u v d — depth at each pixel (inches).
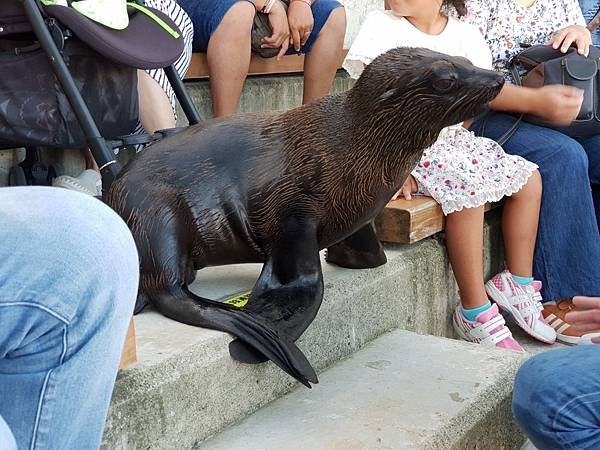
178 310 90.1
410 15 135.8
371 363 105.7
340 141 91.8
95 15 110.3
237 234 94.0
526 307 142.9
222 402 87.7
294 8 157.8
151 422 78.8
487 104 92.1
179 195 91.1
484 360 107.0
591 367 75.0
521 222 142.3
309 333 100.2
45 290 47.3
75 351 49.3
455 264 134.3
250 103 171.5
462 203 130.0
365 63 133.0
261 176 92.4
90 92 114.0
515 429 104.8
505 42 155.7
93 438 53.5
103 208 52.4
